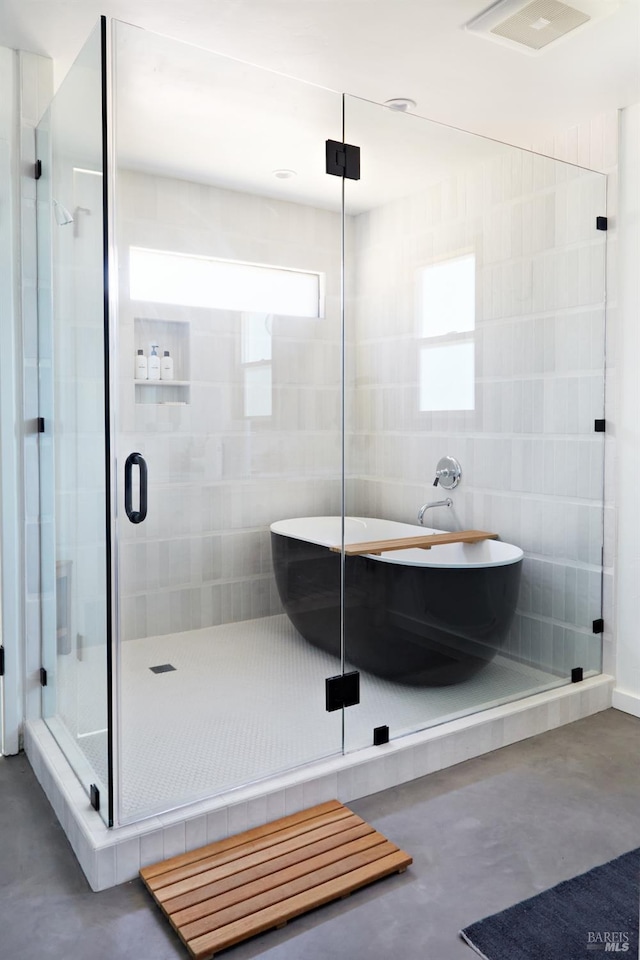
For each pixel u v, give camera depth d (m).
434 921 1.84
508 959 1.69
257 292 2.26
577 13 2.32
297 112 2.30
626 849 2.17
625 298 3.16
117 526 2.02
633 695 3.22
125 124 1.98
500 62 2.66
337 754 2.49
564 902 1.91
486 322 2.89
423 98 2.96
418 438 2.70
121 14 2.32
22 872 2.04
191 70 2.08
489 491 2.95
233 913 1.81
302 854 2.07
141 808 2.07
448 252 2.77
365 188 2.50
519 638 3.08
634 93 2.94
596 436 3.26
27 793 2.50
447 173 2.72
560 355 3.12
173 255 2.09
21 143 2.67
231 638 2.26
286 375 2.35
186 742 2.16
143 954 1.72
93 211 2.03
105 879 1.96
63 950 1.73
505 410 2.99
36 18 2.37
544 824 2.30
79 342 2.21
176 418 2.12
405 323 2.64
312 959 1.70
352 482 2.54
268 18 2.34
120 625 2.03
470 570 2.88
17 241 2.70
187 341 2.13
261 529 2.32
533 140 3.46
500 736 2.87
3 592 2.75
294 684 2.40
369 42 2.50
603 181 3.19
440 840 2.20
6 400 2.70
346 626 2.53
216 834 2.14
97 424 2.06
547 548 3.14
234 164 2.20
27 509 2.76
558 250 3.10
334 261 2.44
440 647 2.82
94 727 2.13
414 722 2.73
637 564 3.18
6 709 2.78
